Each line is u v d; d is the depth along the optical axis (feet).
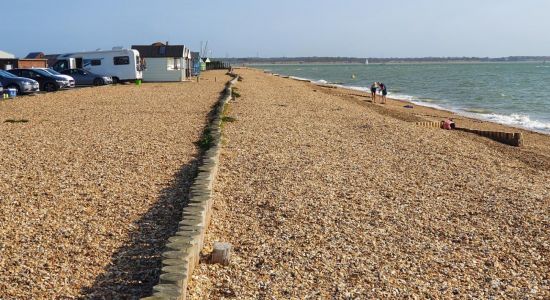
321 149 44.80
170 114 65.51
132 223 24.35
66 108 70.49
